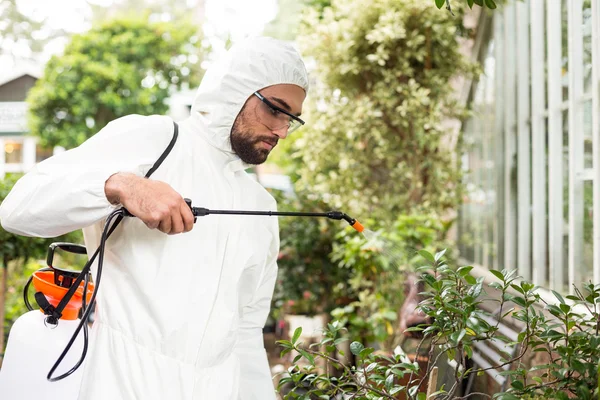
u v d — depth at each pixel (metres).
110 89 14.64
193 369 1.59
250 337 1.89
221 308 1.67
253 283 1.82
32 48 20.48
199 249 1.65
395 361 1.89
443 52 4.91
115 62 14.55
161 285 1.60
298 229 5.73
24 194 1.57
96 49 14.70
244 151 1.77
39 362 1.69
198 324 1.61
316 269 5.78
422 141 4.76
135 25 15.02
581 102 3.07
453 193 4.93
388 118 5.04
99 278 1.58
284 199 6.20
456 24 5.06
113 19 15.02
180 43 15.23
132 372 1.56
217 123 1.74
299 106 1.80
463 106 4.94
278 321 6.90
